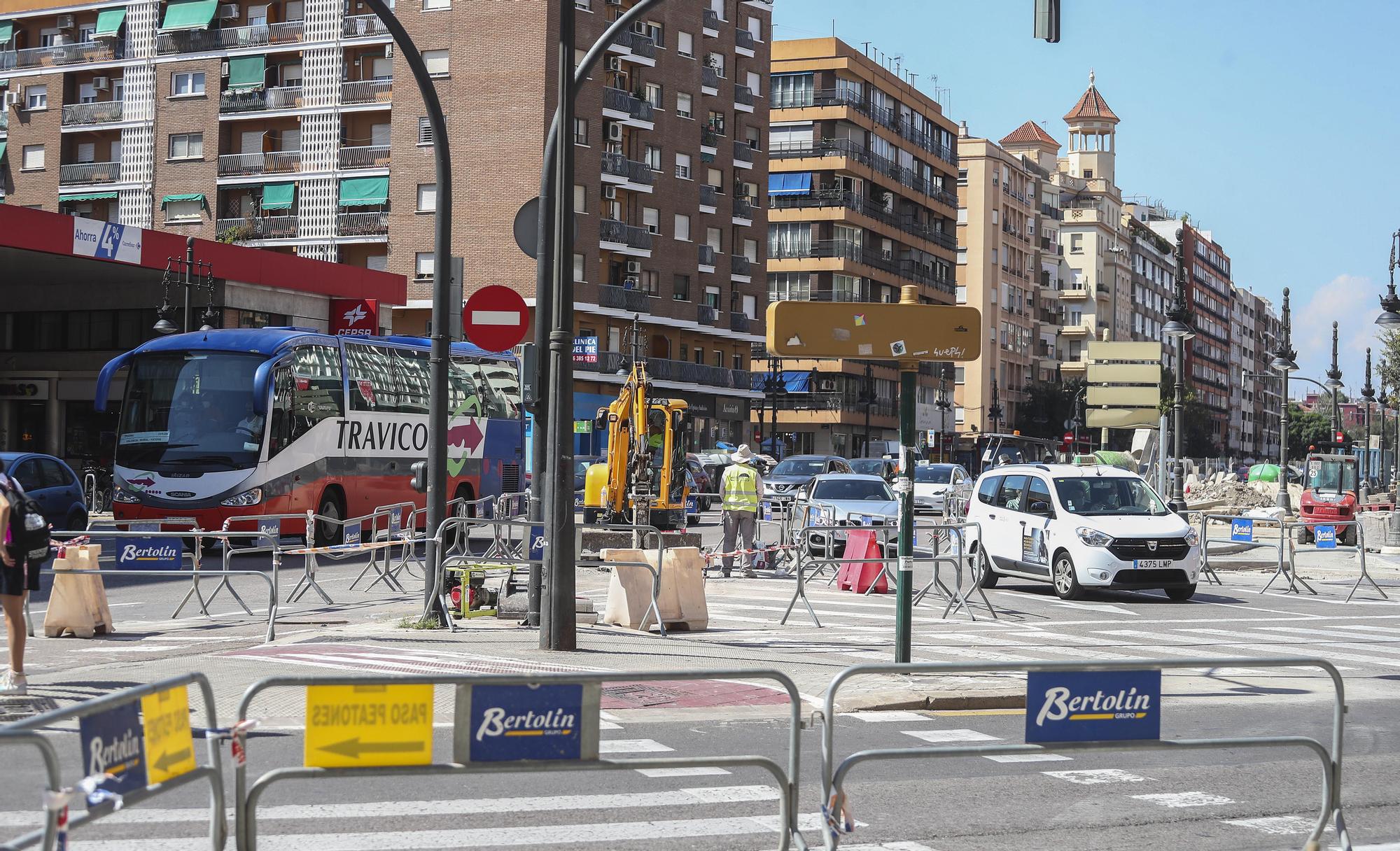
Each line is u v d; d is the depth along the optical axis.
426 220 65.62
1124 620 18.33
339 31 66.94
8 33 72.06
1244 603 21.53
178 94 69.12
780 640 14.99
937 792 8.14
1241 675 13.41
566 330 13.05
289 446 27.97
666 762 5.45
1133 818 7.52
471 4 65.38
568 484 13.16
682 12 74.25
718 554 21.81
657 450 30.59
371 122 66.81
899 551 11.88
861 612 18.59
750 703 10.98
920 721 10.55
